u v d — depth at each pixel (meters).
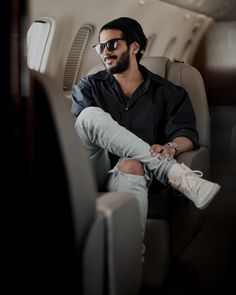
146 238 2.98
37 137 1.80
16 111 1.61
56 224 1.85
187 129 3.34
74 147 1.84
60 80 4.59
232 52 8.40
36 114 1.79
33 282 1.85
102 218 1.90
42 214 1.85
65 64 4.60
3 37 1.57
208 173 3.64
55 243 1.87
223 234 4.07
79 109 3.38
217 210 4.69
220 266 3.43
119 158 3.24
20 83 1.63
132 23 3.39
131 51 3.36
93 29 4.93
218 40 8.49
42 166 1.81
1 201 1.69
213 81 7.96
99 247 1.88
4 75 1.58
